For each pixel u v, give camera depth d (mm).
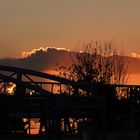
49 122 85000
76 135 89375
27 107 83000
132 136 69438
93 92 89938
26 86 84062
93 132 70250
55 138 80250
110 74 111250
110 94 88562
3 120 106688
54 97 80875
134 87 89438
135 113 86250
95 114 83812
